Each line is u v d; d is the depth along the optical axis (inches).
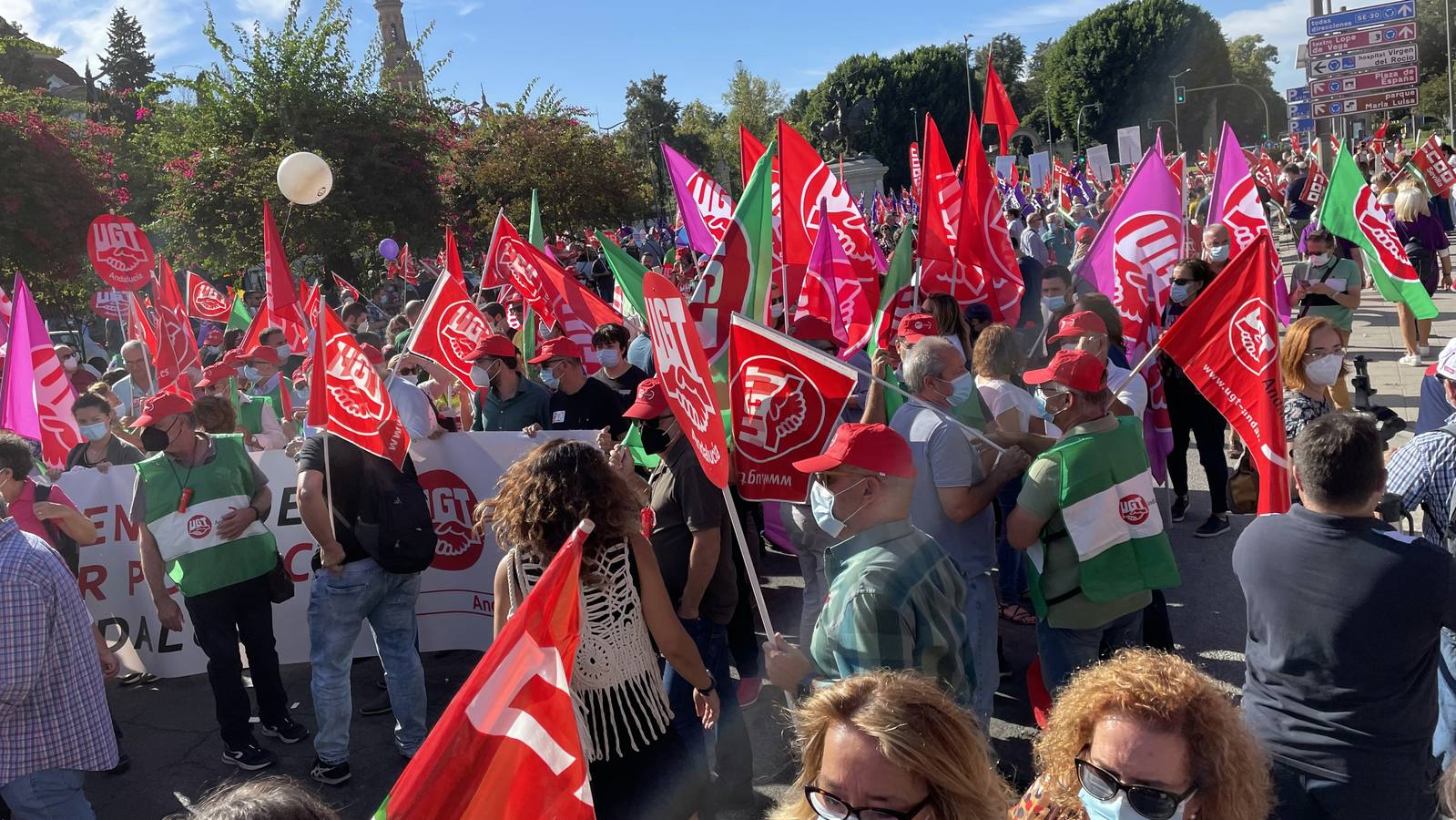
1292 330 194.5
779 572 283.9
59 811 140.6
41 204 701.3
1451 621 101.4
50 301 780.6
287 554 238.8
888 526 117.3
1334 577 103.1
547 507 119.7
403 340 340.2
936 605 113.6
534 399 260.2
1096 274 295.1
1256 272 166.4
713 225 345.1
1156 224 283.4
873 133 2701.8
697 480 166.4
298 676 242.1
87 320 876.0
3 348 320.8
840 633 113.2
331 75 871.7
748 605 202.5
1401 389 379.6
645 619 128.3
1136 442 147.9
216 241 840.9
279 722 207.2
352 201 868.6
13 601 132.8
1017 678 209.8
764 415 155.5
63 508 196.4
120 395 344.8
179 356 368.5
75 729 140.6
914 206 629.9
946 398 169.0
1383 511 136.9
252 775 195.8
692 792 129.7
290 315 301.1
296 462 237.1
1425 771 103.7
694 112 2449.6
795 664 119.3
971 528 162.6
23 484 181.0
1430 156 588.1
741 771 172.1
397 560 183.0
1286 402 195.0
